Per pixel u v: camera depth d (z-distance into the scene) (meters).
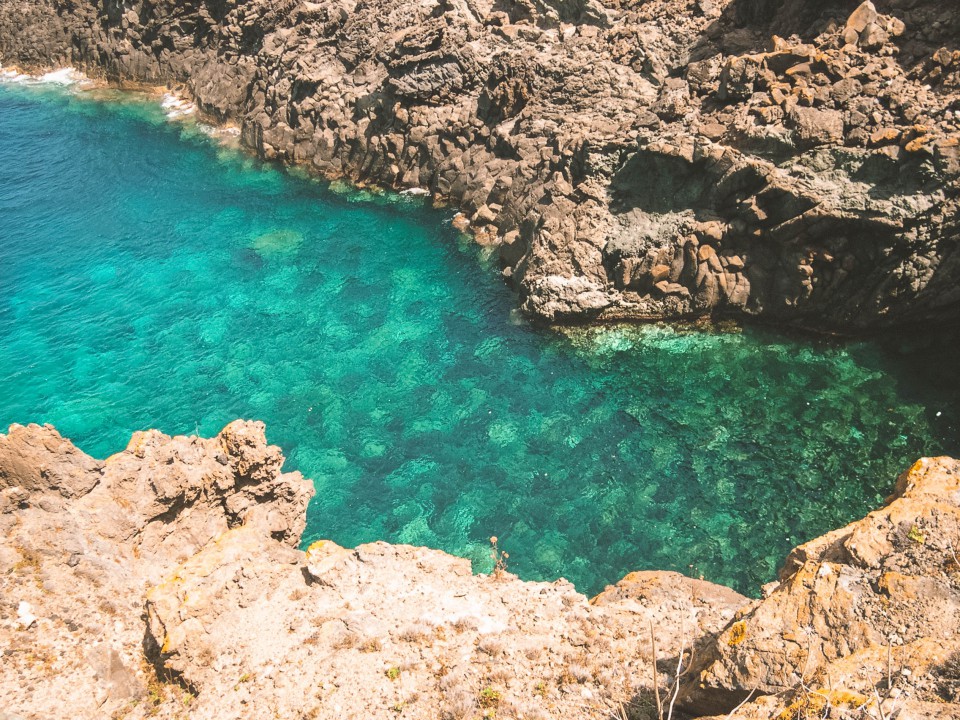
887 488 28.94
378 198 50.84
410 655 17.86
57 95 76.31
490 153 46.78
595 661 17.20
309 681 17.25
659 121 38.94
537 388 34.88
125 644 18.02
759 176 34.88
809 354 35.06
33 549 18.52
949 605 12.13
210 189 54.41
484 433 32.72
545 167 41.88
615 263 38.25
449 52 47.91
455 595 20.22
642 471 30.56
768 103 36.09
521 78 45.12
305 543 28.28
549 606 20.08
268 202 51.91
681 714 13.60
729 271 36.34
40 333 40.12
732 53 40.84
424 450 32.09
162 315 41.19
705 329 36.94
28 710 16.19
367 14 55.34
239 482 22.19
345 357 37.41
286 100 57.28
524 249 41.59
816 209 33.41
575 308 37.72
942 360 34.00
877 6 38.03
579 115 42.78
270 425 33.72
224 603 18.86
